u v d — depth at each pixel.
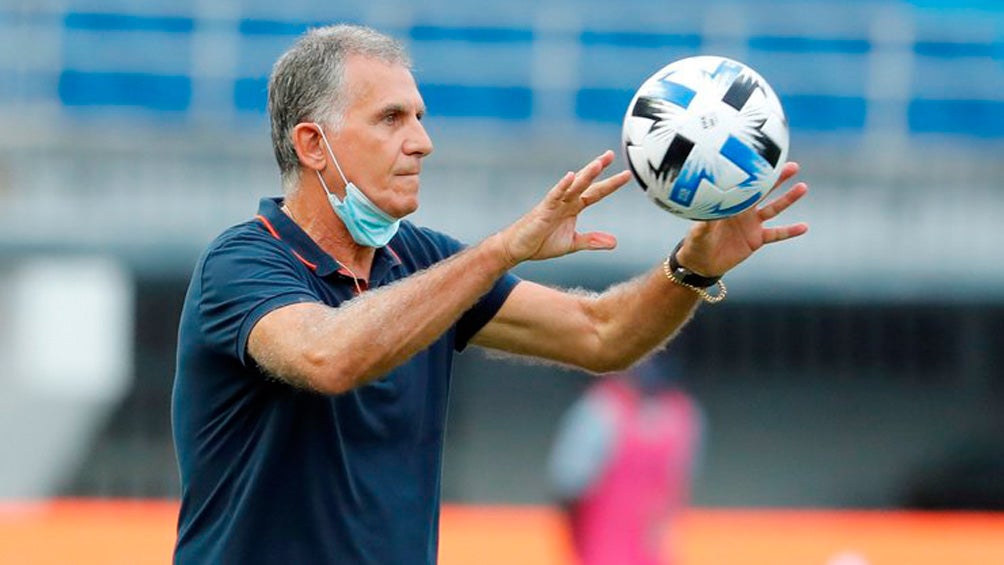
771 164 13.28
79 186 43.97
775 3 56.38
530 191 45.25
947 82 56.16
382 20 55.69
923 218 44.66
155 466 39.00
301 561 13.15
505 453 39.28
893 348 41.19
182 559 13.60
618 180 12.13
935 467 40.75
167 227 40.78
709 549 32.28
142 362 39.56
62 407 39.00
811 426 40.62
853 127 55.75
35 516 32.50
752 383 40.59
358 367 11.95
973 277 41.88
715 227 13.92
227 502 13.36
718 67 13.48
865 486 40.56
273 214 13.61
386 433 13.41
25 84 53.53
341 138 13.32
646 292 14.35
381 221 13.54
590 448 32.00
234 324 12.72
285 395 12.94
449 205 44.59
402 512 13.48
